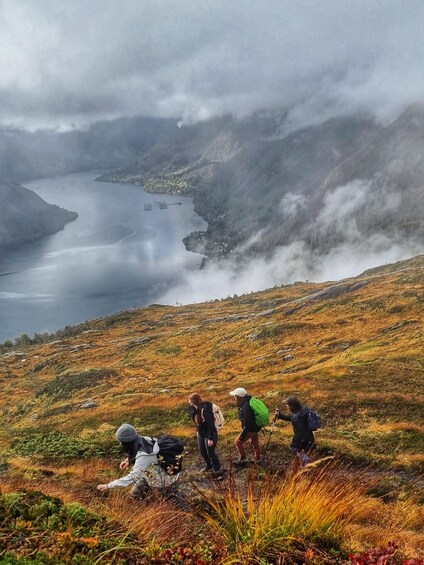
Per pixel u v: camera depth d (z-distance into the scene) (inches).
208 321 3799.2
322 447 549.3
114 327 5024.6
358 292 3009.4
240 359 2449.6
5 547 147.7
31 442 754.2
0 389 3014.3
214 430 431.8
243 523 181.8
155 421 976.9
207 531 210.4
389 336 1897.1
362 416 766.5
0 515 177.0
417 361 1205.7
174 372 2440.9
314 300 3179.1
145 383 2194.9
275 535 171.8
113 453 649.0
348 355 1718.8
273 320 3024.1
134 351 3346.5
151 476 273.4
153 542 170.7
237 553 164.7
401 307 2460.6
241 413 463.5
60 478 465.4
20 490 213.8
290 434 608.1
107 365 3117.6
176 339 3400.6
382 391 941.8
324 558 165.6
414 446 592.7
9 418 2282.2
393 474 485.7
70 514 190.4
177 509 264.4
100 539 167.0
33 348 4446.4
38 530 165.3
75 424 1052.5
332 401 850.1
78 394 2251.5
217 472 424.8
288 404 443.5
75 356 3563.0
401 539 243.6
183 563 162.6
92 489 377.1
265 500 188.4
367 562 157.0
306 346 2268.7
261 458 494.9
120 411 1110.4
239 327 3201.3
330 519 187.3
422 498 411.8
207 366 2487.7
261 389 1151.6
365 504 285.7
